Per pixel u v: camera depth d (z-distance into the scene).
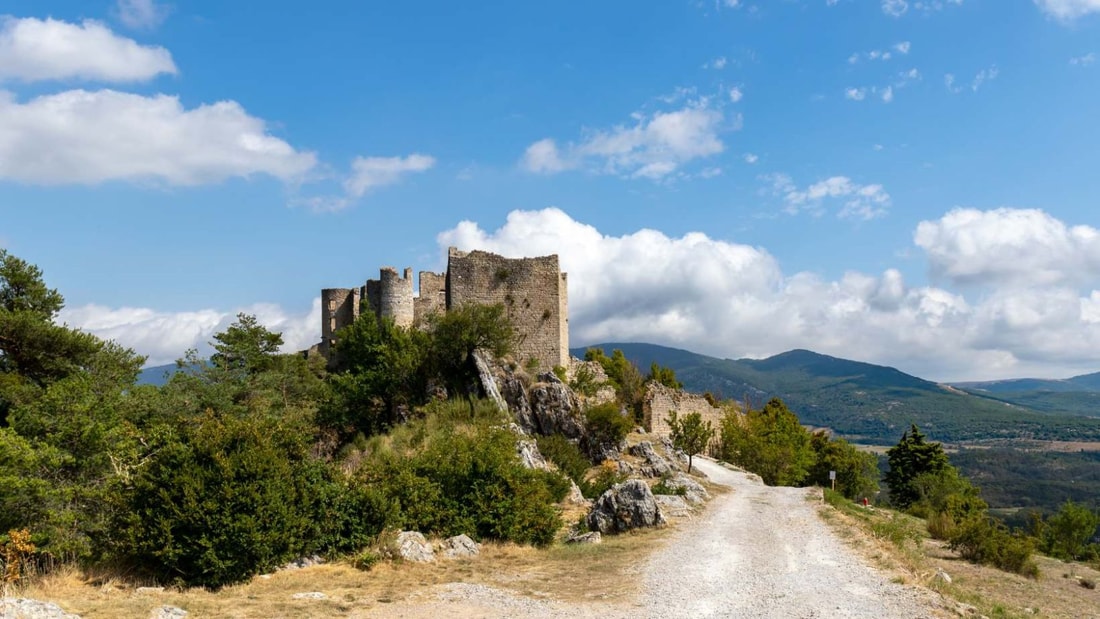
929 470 91.62
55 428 29.92
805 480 93.94
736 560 24.22
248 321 67.94
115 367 46.22
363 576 21.02
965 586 25.75
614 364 86.38
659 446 65.06
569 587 20.19
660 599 18.64
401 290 68.44
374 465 28.25
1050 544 69.62
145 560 20.69
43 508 22.97
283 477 22.09
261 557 20.67
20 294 45.88
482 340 60.06
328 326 77.62
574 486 41.53
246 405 54.88
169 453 21.38
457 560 23.91
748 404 109.81
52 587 18.83
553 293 66.50
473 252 66.00
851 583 20.55
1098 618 23.61
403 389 58.00
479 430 35.75
